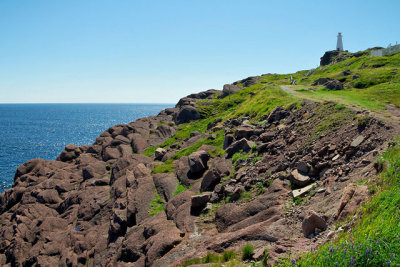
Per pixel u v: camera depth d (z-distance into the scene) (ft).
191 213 65.72
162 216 71.15
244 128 96.99
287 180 57.47
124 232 79.82
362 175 41.34
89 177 133.39
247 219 51.19
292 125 80.94
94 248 81.46
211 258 43.34
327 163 53.72
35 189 130.72
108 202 103.24
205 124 179.93
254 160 75.92
